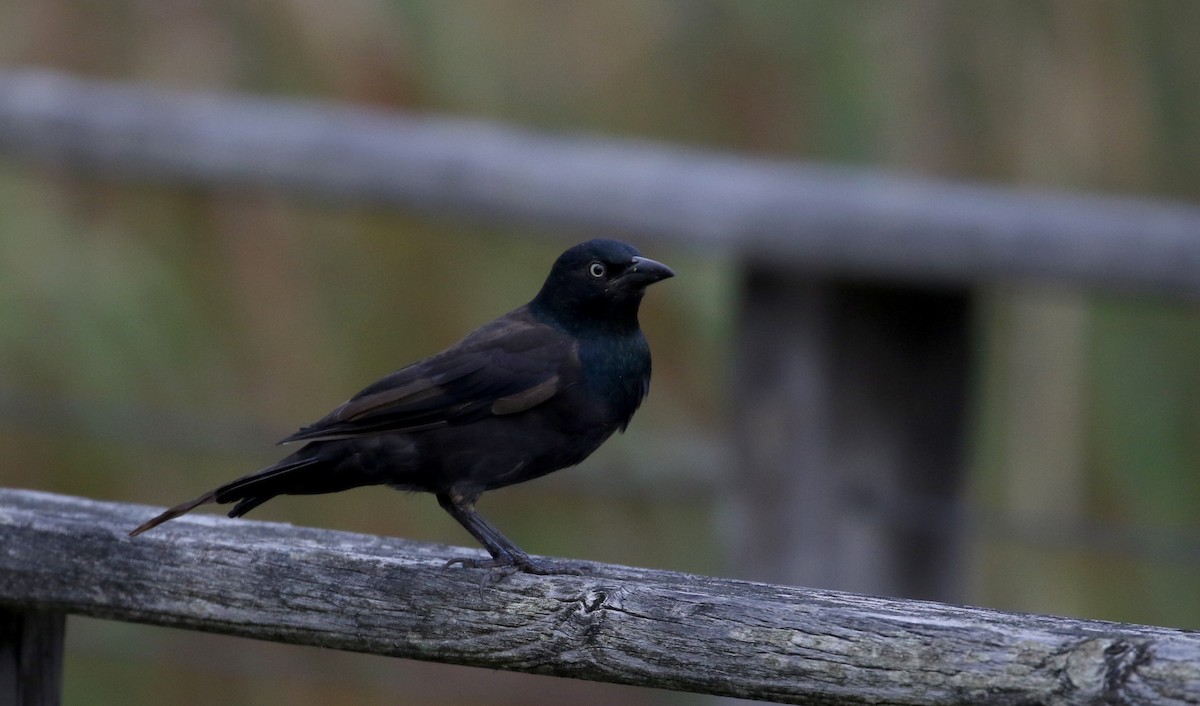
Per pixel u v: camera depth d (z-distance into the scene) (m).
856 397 8.98
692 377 13.84
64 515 5.91
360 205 9.94
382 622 5.47
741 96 14.54
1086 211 8.86
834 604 5.02
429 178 9.77
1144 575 12.49
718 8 14.59
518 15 14.60
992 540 12.45
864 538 8.95
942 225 8.74
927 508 8.89
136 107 10.28
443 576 5.42
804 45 14.38
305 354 13.70
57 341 13.63
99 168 10.30
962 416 9.05
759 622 4.98
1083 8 13.63
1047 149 13.69
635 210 9.24
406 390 7.14
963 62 13.86
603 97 14.66
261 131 10.05
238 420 13.57
